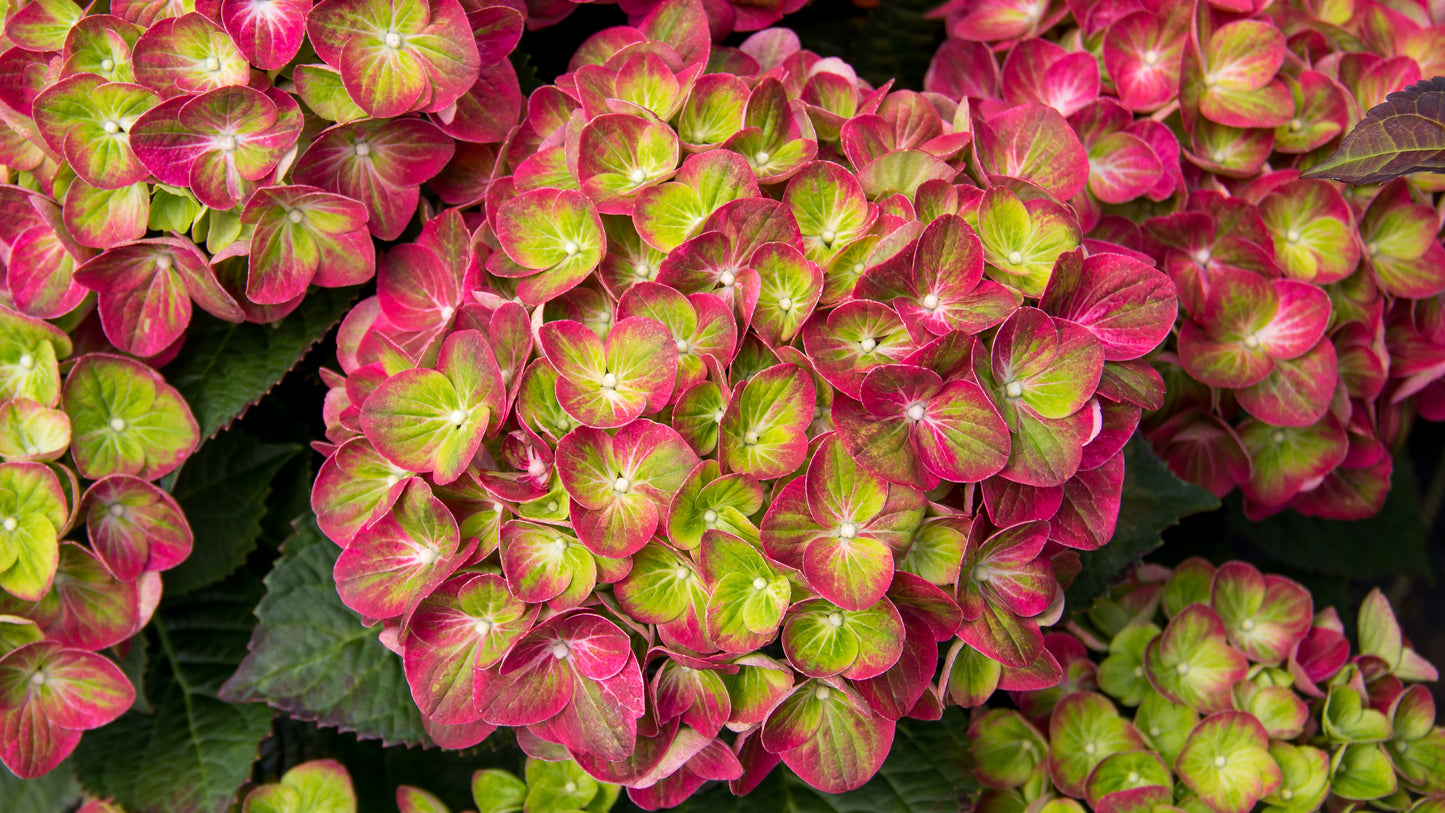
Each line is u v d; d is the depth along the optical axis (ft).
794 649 1.94
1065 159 2.12
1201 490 2.23
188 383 2.15
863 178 2.05
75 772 2.19
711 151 2.01
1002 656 1.98
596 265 2.01
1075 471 1.98
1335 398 2.27
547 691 1.98
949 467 1.95
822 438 1.95
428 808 2.21
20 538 2.06
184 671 2.26
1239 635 2.30
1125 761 2.19
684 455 1.94
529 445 1.96
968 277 1.98
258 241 2.07
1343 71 2.30
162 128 2.02
